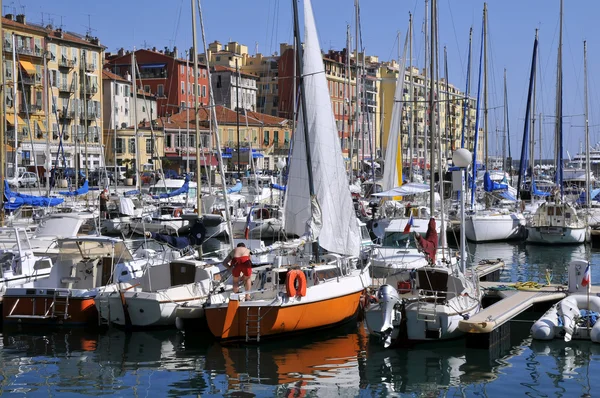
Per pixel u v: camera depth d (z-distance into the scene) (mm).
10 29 87000
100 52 103438
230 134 110688
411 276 24641
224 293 23797
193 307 23766
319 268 24422
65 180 69250
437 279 24469
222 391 18859
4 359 21359
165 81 120750
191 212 49719
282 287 23703
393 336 22344
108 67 121938
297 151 26266
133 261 26984
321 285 23781
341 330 24297
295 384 19359
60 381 19578
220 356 21547
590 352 22047
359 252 26562
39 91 90812
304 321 23078
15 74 56406
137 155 54906
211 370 20375
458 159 25281
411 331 22312
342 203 25922
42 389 19000
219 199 54656
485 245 47344
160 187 61562
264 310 22219
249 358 21375
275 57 141125
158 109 120438
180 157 102062
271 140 116000
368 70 137625
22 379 19734
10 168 72000
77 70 98438
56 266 26453
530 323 25438
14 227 27969
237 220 46594
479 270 32219
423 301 22828
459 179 25469
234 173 86562
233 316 22312
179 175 83500
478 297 24734
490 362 21125
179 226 48156
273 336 22719
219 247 45219
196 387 19109
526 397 18469
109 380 19641
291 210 26484
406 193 39594
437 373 20203
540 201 57594
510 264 40000
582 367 20688
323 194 25672
